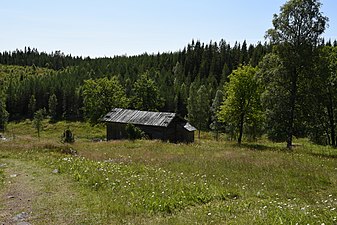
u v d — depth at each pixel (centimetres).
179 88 11781
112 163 2002
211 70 14288
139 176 1545
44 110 11788
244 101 4947
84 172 1617
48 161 2073
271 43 4075
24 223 951
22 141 3609
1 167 1936
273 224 831
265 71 4131
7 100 12438
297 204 1228
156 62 16488
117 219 965
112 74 14500
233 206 1082
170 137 5025
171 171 1834
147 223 916
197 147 3484
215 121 8281
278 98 4028
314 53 3844
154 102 8638
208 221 899
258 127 6284
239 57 14650
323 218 896
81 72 15938
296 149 3634
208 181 1566
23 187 1409
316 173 1917
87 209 1069
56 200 1188
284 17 3944
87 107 7962
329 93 4531
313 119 4656
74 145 3503
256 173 1872
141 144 3559
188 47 16450
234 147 3797
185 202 1153
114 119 5206
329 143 5106
